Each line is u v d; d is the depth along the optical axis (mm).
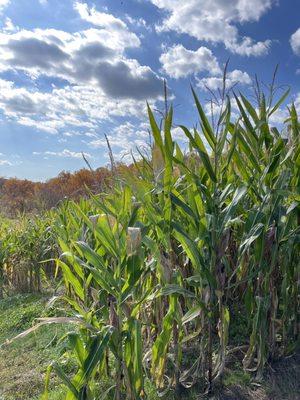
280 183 3307
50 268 8719
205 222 3064
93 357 2486
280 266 3582
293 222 3615
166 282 2971
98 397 3033
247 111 3516
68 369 4004
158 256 2979
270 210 3324
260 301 3230
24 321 5852
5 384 3926
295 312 3633
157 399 3131
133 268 2713
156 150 3152
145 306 3607
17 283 8133
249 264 3555
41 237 8016
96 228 2816
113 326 2732
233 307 4094
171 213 3096
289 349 3527
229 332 3977
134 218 2971
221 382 3270
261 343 3252
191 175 3041
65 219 6539
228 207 3074
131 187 3070
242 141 3352
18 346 4977
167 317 2992
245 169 3348
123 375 2896
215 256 3078
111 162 3113
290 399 3072
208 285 3104
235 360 3582
